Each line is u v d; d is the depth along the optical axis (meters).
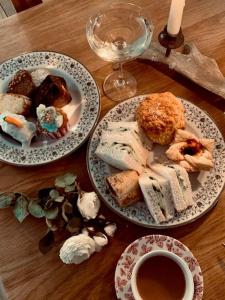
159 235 0.46
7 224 0.50
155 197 0.47
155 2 0.60
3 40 0.60
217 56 0.57
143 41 0.52
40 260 0.48
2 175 0.52
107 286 0.47
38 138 0.54
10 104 0.54
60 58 0.57
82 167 0.52
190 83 0.56
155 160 0.51
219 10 0.60
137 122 0.51
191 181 0.49
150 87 0.56
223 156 0.50
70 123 0.54
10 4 0.96
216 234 0.48
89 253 0.46
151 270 0.44
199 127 0.52
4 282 0.47
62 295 0.47
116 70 0.57
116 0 0.61
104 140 0.50
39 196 0.49
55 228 0.48
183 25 0.59
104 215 0.49
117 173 0.49
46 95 0.54
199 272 0.44
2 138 0.54
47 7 0.61
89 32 0.54
